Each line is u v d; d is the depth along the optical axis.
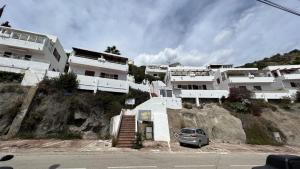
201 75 36.06
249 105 25.91
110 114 19.36
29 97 16.80
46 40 24.47
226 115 22.56
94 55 27.23
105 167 8.21
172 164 9.29
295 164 4.13
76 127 17.36
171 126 19.19
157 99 19.98
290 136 21.72
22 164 8.13
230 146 16.78
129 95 23.27
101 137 17.28
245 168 9.15
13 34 23.14
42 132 15.41
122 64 28.00
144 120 17.80
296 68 37.06
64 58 32.41
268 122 23.14
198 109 23.94
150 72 60.06
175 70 36.94
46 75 20.25
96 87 22.23
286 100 30.38
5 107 15.78
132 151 12.24
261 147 17.73
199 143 14.77
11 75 19.75
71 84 19.98
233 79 33.56
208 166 9.20
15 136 14.21
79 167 8.03
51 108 17.02
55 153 10.47
